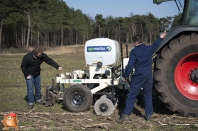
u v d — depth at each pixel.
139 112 6.29
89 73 6.66
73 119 5.73
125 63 6.75
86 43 6.68
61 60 21.78
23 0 44.50
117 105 6.77
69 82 6.71
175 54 5.73
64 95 6.40
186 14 6.33
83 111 6.35
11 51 39.03
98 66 6.52
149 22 70.06
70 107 6.35
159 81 5.75
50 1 57.47
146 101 5.62
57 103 7.36
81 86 6.30
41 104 7.30
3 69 15.54
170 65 5.75
